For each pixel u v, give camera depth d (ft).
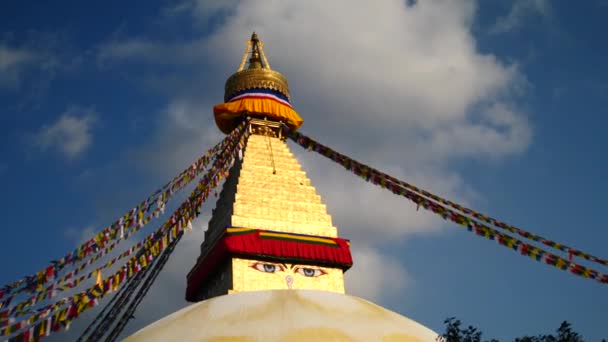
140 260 77.36
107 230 75.77
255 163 100.78
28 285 68.23
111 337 86.12
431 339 67.15
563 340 58.34
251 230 90.17
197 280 97.35
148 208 80.79
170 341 64.08
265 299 69.41
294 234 91.76
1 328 64.34
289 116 110.63
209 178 92.53
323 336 61.77
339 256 91.71
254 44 120.88
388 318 69.31
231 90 112.88
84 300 69.31
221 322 65.10
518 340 59.00
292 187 98.32
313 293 71.61
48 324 66.08
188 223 84.33
